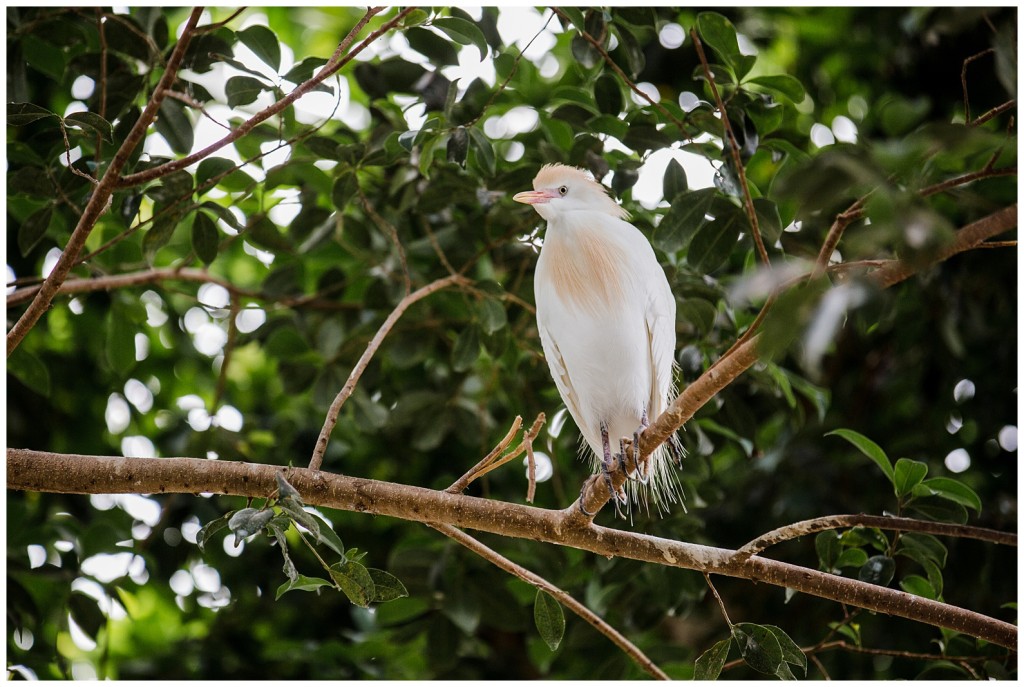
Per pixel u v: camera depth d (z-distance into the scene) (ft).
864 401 34.53
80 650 37.86
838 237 13.58
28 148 22.49
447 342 30.71
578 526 18.29
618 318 23.71
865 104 35.99
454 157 20.06
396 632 28.63
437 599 27.71
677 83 30.81
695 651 32.96
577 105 24.91
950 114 30.45
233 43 23.53
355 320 30.45
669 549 18.47
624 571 26.02
